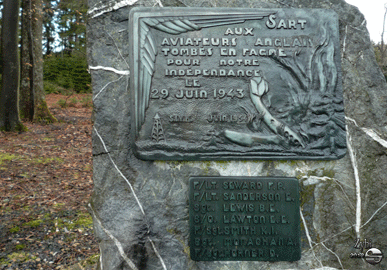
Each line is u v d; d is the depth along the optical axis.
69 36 16.61
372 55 2.31
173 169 2.16
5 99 7.53
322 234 2.18
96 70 2.17
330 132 2.17
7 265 2.79
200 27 2.16
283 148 2.14
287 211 2.15
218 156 2.11
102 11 2.17
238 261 2.15
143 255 2.13
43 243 3.17
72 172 5.23
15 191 4.31
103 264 2.12
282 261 2.16
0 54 7.57
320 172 2.20
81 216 3.77
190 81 2.13
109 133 2.15
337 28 2.23
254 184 2.15
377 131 2.26
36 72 8.97
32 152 6.11
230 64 2.15
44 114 8.93
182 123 2.12
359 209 2.21
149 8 2.14
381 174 2.24
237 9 2.19
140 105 2.11
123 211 2.14
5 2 7.43
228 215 2.13
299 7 2.26
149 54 2.12
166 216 2.14
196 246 2.11
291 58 2.18
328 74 2.20
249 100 2.15
